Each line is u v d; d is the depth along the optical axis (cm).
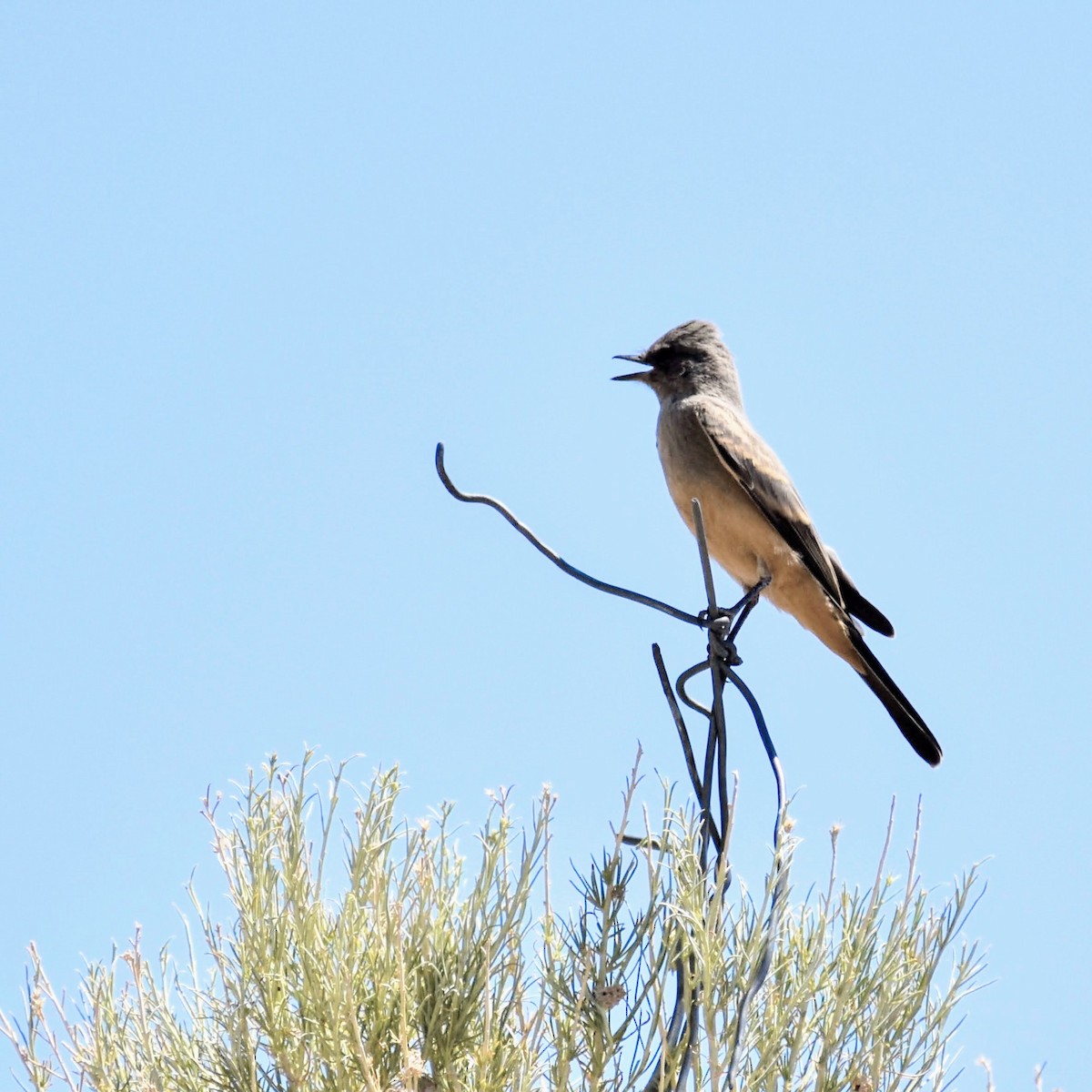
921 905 608
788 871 580
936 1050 582
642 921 623
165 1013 630
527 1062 584
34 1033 616
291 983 621
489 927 626
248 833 638
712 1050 548
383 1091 598
